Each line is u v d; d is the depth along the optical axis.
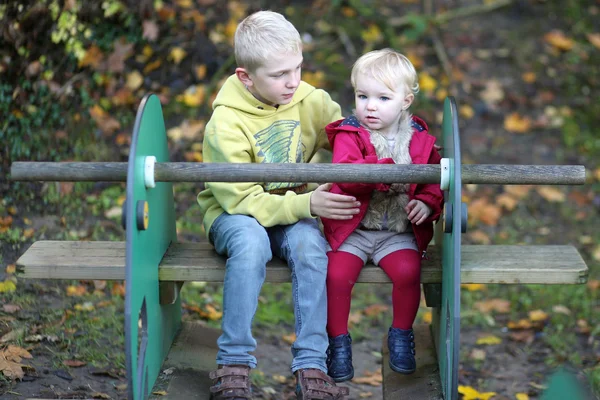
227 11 6.87
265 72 3.06
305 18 7.36
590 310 5.07
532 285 5.38
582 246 5.74
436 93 7.00
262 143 3.26
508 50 7.63
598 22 8.07
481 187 6.37
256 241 3.03
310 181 2.92
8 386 3.54
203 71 6.36
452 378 2.78
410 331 3.22
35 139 5.29
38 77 5.38
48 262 3.15
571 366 4.49
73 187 5.27
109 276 3.14
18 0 5.22
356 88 3.21
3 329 3.95
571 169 2.96
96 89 5.84
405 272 3.15
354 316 5.02
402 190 3.18
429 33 7.56
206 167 2.90
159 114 3.22
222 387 2.92
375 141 3.20
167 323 3.43
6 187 5.02
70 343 4.02
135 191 2.75
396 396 3.26
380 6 7.78
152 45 6.28
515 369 4.53
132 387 2.67
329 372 3.14
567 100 7.24
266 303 5.04
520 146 6.70
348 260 3.15
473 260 3.25
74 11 5.40
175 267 3.17
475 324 4.99
